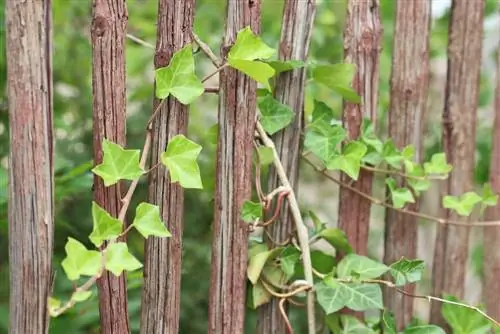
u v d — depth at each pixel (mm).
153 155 1650
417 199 1841
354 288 1724
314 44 2367
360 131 1777
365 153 1761
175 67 1622
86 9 2381
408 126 1821
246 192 1690
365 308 1711
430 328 1740
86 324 1987
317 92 2277
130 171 1603
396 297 1842
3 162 2152
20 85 1563
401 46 1812
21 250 1583
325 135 1747
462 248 1889
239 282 1701
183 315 2207
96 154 1620
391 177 1825
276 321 1753
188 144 1614
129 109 2498
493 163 1888
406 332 1747
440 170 1797
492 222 1819
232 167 1681
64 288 1934
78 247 1561
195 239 2342
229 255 1693
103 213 1578
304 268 1722
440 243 1894
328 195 2879
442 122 1877
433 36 2299
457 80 1854
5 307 1959
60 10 2164
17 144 1571
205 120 2459
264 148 1710
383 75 2332
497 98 1877
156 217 1599
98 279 1629
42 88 1568
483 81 2338
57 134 2424
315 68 1746
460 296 1894
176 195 1654
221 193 1688
